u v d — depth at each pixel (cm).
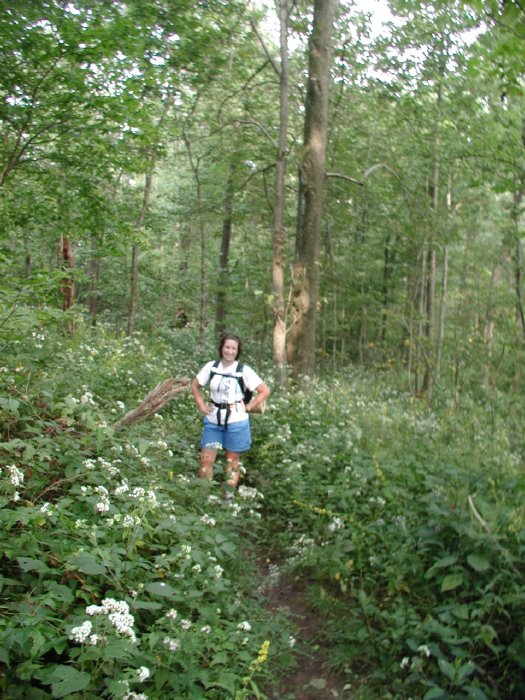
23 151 850
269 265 1623
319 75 1102
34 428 414
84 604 304
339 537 439
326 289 1734
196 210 1672
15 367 532
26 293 493
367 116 1472
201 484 475
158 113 1277
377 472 530
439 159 1217
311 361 1116
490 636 325
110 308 2100
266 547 520
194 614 352
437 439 698
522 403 901
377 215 1538
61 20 763
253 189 1617
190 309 2378
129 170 949
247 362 1540
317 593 430
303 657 373
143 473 479
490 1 390
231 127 1481
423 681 314
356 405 892
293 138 1460
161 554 382
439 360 1220
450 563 373
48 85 810
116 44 805
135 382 788
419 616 368
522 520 382
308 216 1112
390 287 1775
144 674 249
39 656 244
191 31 1177
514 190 1083
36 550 304
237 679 314
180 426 696
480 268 1230
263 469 645
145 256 1870
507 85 482
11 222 934
